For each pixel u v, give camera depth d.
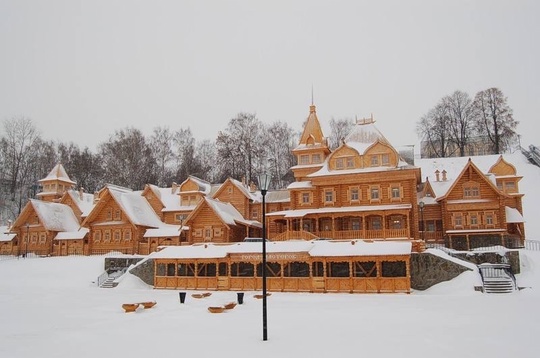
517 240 48.00
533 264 37.38
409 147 55.03
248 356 13.98
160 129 105.38
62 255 63.72
